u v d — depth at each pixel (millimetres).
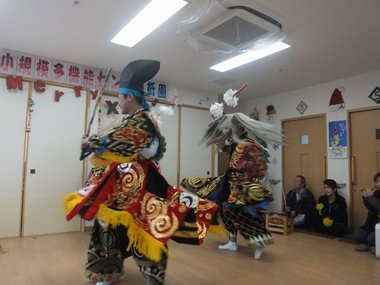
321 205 4273
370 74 4293
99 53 3740
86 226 4109
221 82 4875
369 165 4293
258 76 4535
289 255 3145
